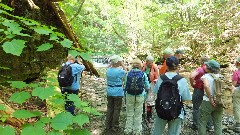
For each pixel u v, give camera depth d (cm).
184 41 1816
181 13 2016
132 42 2273
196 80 616
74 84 579
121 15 2211
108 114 624
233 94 634
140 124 602
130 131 597
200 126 537
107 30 2180
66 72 557
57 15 991
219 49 1652
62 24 1015
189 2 1844
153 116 746
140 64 587
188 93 439
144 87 600
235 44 1614
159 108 435
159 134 464
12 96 190
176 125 449
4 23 206
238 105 630
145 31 2322
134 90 577
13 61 791
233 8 1703
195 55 1709
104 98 938
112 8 2142
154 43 2169
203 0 1838
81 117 192
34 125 178
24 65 823
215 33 1714
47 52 900
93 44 1788
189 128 660
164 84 436
